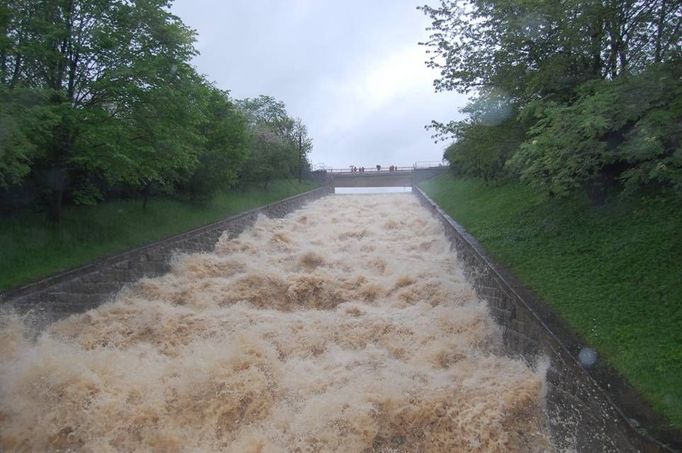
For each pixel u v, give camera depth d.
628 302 8.77
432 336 11.06
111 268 13.87
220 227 20.41
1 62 12.57
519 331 10.02
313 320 11.96
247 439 7.99
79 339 11.37
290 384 9.05
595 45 10.84
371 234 22.58
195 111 15.66
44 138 12.69
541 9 10.77
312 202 36.25
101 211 17.33
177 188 22.42
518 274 11.61
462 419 7.88
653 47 9.95
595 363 7.48
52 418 8.35
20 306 11.07
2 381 8.95
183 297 14.19
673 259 9.30
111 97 14.08
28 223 14.34
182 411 8.59
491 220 16.95
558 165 9.84
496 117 13.96
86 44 13.75
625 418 6.14
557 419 7.82
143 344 11.15
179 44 14.97
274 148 33.56
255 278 14.98
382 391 8.50
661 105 8.15
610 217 12.09
